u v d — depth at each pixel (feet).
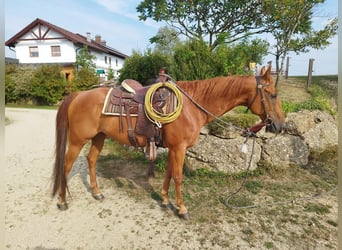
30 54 68.39
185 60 14.58
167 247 6.77
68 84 53.62
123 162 13.80
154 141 7.64
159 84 7.48
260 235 7.25
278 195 9.67
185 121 7.37
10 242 6.93
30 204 9.07
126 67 20.84
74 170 12.66
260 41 25.31
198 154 11.34
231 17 27.50
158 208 8.82
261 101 7.11
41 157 15.15
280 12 22.99
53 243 6.92
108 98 7.91
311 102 14.24
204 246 6.81
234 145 11.08
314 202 9.09
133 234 7.32
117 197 9.67
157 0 26.55
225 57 15.05
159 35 30.58
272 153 11.53
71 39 64.39
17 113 37.96
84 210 8.68
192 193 9.84
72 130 8.16
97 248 6.73
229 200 9.27
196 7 26.76
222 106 7.63
